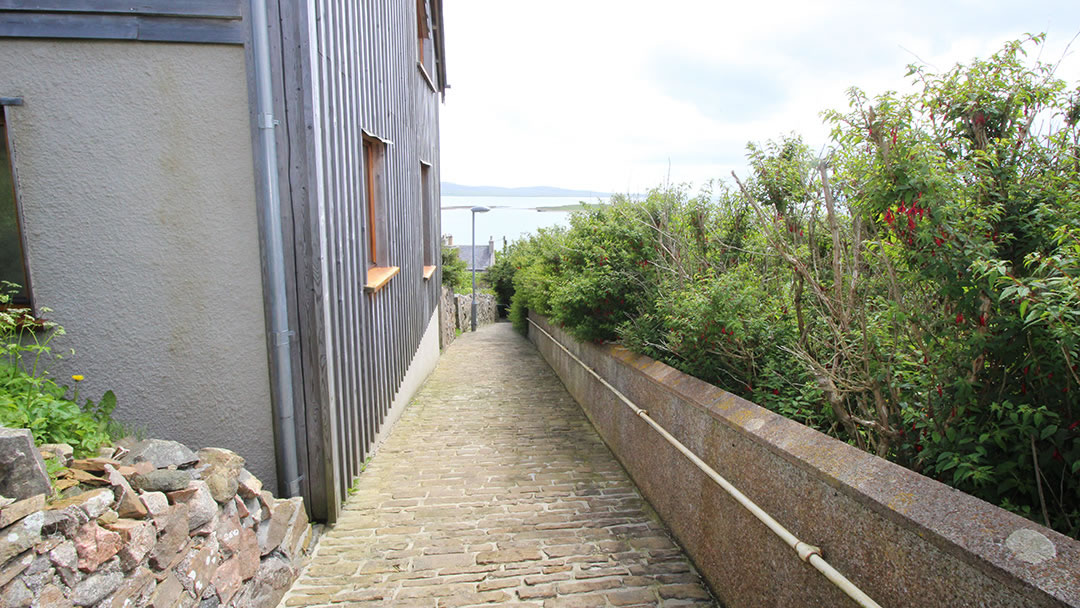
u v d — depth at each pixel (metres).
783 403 2.95
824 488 1.98
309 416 3.44
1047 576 1.25
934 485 1.69
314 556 3.21
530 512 3.78
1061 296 1.54
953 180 1.92
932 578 1.51
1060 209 1.94
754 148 3.76
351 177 4.25
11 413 2.17
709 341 3.31
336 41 3.88
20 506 1.47
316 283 3.35
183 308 3.27
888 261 2.14
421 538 3.42
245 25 3.12
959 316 1.92
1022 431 1.76
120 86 3.11
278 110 3.22
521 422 6.13
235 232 3.25
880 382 2.48
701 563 3.00
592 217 6.00
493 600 2.77
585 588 2.87
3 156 3.11
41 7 3.01
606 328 5.21
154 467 2.28
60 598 1.56
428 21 9.57
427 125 9.52
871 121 2.09
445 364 10.37
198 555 2.19
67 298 3.18
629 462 4.44
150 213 3.19
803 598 2.08
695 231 4.67
